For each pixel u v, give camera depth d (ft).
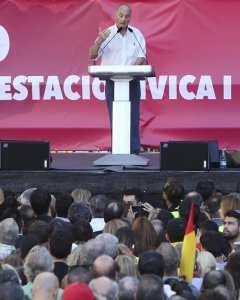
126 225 68.18
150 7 122.42
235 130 122.01
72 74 122.93
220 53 122.52
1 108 122.93
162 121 122.21
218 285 50.60
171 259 58.54
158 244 67.10
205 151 100.99
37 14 122.72
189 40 122.52
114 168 102.37
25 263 56.18
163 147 101.30
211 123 122.21
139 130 117.19
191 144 100.99
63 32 122.93
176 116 122.42
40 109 122.93
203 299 48.44
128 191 88.69
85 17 122.72
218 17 122.31
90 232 68.13
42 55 123.03
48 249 62.64
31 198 79.15
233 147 122.42
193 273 61.21
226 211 74.69
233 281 55.88
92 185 100.89
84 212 76.74
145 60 108.06
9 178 101.35
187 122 122.21
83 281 52.47
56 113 122.93
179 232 67.67
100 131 122.62
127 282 49.01
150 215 79.46
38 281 49.26
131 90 109.09
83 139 122.83
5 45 122.93
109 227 68.13
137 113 109.60
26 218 77.41
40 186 101.30
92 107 122.93
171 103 122.42
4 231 66.33
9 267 53.83
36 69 123.03
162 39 122.52
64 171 101.40
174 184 87.40
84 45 122.93
